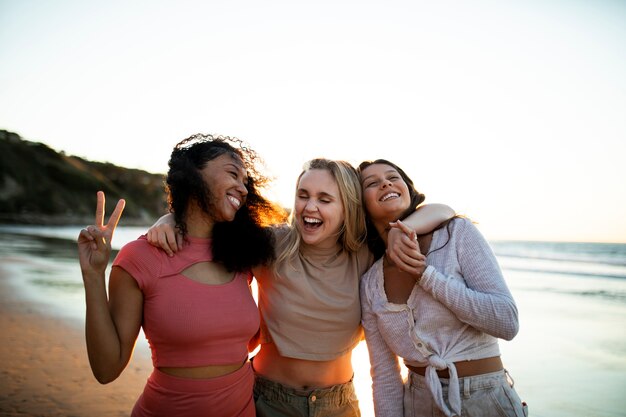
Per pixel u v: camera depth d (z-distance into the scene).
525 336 7.91
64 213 83.75
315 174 2.61
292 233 2.65
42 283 12.74
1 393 4.82
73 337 7.08
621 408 4.68
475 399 2.11
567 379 5.62
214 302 2.16
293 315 2.49
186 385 2.08
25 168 87.19
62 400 4.67
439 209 2.47
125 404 4.60
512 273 19.09
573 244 42.47
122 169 120.56
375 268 2.57
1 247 26.98
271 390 2.46
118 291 2.09
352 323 2.57
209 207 2.26
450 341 2.19
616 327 8.66
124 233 52.06
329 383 2.52
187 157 2.29
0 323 7.96
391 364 2.51
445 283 2.11
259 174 2.61
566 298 12.40
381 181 2.63
